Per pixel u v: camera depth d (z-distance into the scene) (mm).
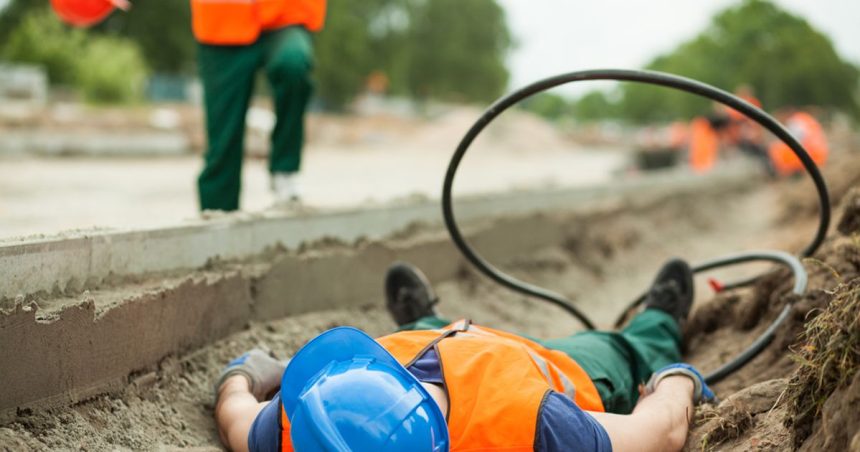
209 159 4961
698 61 81812
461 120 40594
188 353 3516
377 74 59500
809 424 2426
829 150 22938
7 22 40781
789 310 3699
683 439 2871
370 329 4617
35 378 2688
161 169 13172
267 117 20109
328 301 4559
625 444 2633
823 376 2357
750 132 17672
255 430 2619
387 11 64312
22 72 22094
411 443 2170
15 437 2555
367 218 5039
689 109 81000
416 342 2727
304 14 4914
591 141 52250
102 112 19281
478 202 6270
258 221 4176
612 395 3152
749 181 16719
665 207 10805
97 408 2922
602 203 8984
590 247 7785
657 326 3746
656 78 3557
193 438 3117
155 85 36156
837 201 8055
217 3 4719
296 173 5121
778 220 10625
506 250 6488
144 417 3055
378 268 4988
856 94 79812
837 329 2385
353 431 2119
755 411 2879
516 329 5516
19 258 2727
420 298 4059
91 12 5340
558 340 3422
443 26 64938
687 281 4078
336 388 2197
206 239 3805
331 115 45312
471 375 2541
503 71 68188
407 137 35719
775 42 78000
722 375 3598
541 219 7102
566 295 6480
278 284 4184
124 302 3059
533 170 21828
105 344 2969
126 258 3318
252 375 3242
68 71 25172
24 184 9742
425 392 2326
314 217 4582
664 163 17906
